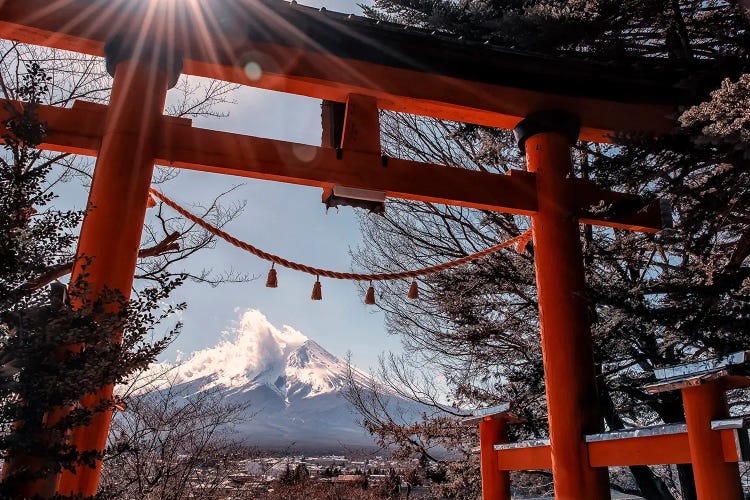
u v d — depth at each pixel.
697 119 3.19
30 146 2.36
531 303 7.98
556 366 4.25
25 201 2.28
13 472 2.10
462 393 8.75
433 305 9.29
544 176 4.77
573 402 4.10
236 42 4.41
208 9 4.33
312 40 4.57
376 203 4.43
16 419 2.12
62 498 2.18
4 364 2.09
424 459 9.12
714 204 3.64
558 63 4.91
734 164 3.44
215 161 4.08
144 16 4.17
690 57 4.96
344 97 4.74
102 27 4.13
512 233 8.17
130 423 7.48
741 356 2.51
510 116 4.96
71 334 2.17
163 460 7.59
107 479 7.00
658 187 4.09
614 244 5.71
